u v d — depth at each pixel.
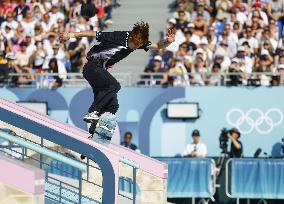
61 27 55.12
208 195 46.59
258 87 48.69
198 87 48.69
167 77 49.84
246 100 48.69
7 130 36.25
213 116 48.69
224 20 54.53
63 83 50.03
